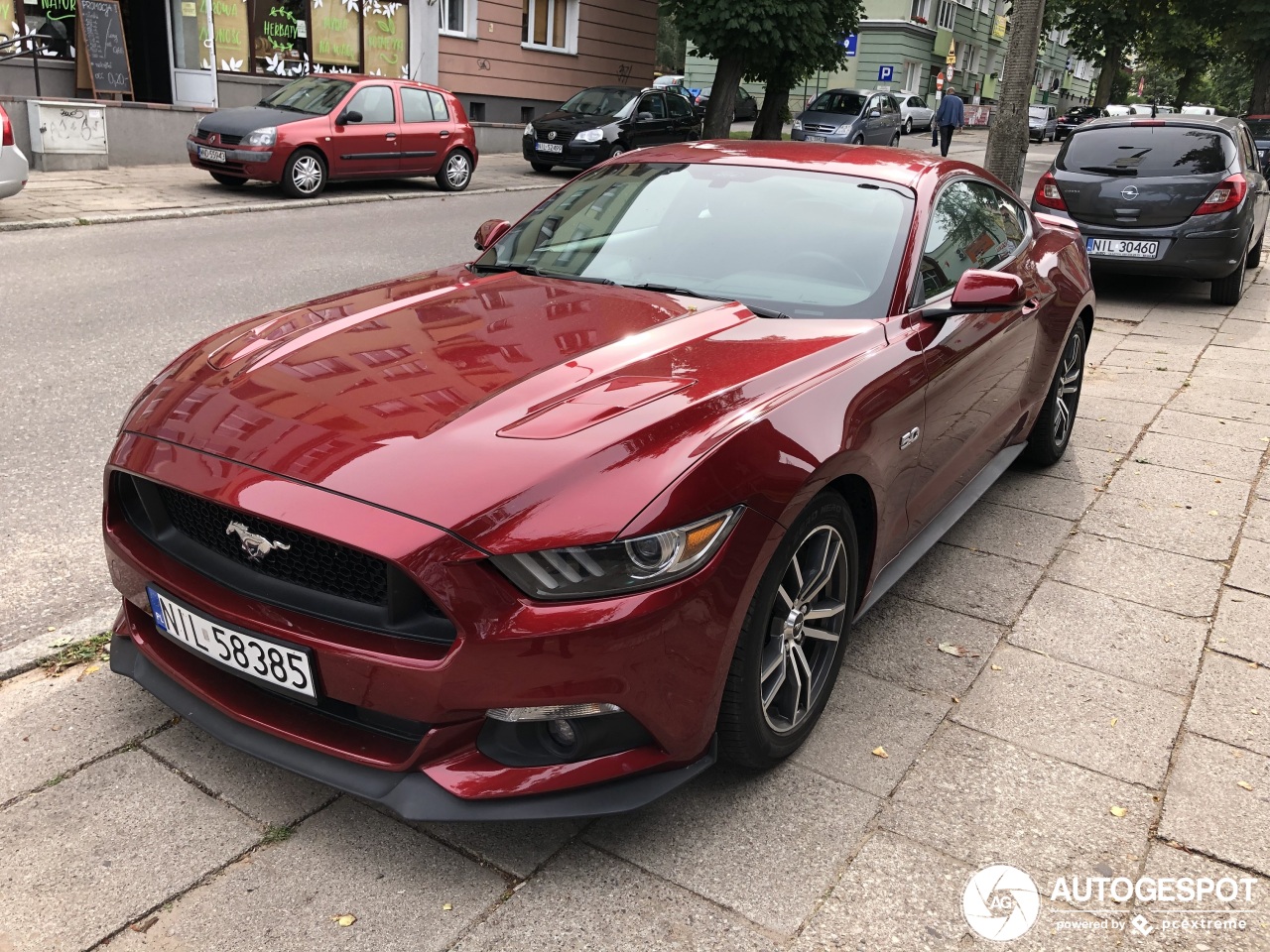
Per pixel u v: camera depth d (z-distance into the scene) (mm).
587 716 2109
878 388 2746
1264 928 2203
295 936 2068
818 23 19344
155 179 13602
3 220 10016
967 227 3787
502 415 2268
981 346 3471
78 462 4457
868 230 3314
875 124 26406
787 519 2307
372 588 2131
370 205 12984
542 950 2057
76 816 2367
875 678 3115
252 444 2260
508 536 2008
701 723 2242
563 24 23375
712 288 3195
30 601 3322
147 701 2811
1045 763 2729
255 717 2305
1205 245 8289
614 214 3625
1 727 2678
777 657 2525
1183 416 5840
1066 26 41812
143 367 5848
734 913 2172
